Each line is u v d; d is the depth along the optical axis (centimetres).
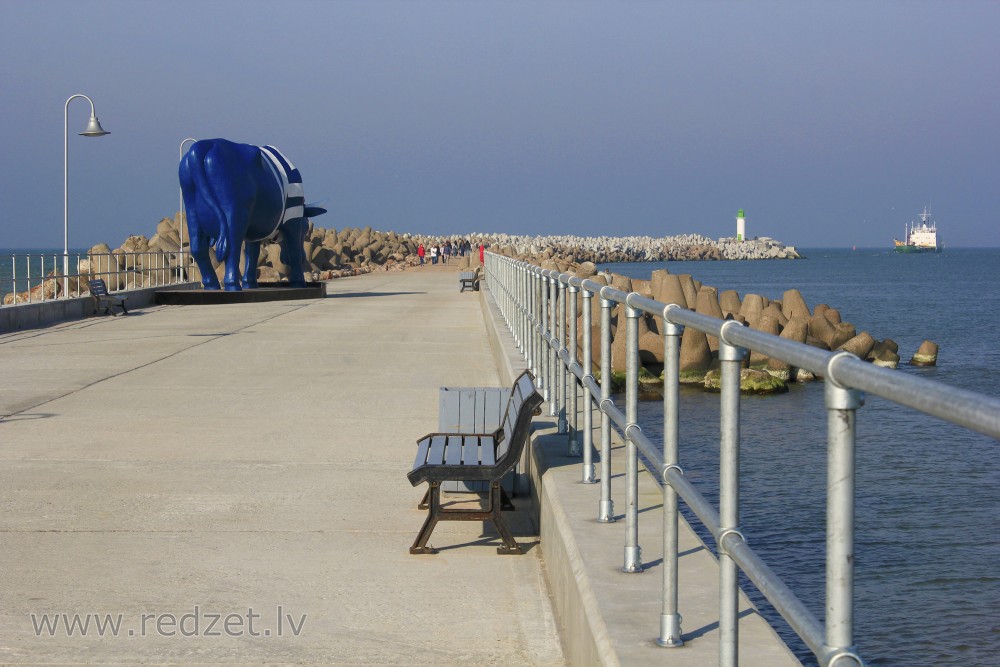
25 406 1230
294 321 2480
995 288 9156
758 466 1384
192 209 3094
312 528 722
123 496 804
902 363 3256
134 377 1486
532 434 803
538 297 1103
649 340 2358
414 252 10612
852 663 206
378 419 1148
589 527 543
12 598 579
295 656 503
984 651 711
